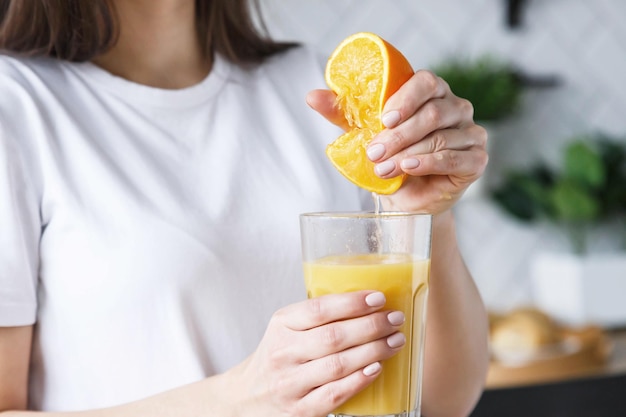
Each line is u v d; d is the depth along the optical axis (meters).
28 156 0.77
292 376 0.61
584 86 2.18
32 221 0.77
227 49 0.90
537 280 2.12
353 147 0.68
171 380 0.78
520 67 2.11
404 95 0.65
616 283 2.06
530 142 2.13
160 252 0.77
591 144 2.15
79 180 0.78
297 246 0.84
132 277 0.76
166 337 0.77
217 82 0.88
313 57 0.96
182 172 0.82
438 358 0.86
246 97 0.89
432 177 0.70
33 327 0.79
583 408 1.48
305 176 0.87
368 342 0.60
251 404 0.64
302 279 0.84
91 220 0.77
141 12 0.85
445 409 0.89
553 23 2.14
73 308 0.77
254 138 0.87
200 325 0.79
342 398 0.60
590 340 1.63
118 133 0.81
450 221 0.78
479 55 2.06
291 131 0.89
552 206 2.06
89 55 0.83
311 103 0.69
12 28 0.82
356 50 0.68
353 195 0.90
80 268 0.77
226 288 0.79
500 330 1.67
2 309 0.73
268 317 0.82
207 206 0.81
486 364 0.89
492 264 2.10
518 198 2.07
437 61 2.02
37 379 0.80
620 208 2.16
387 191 0.67
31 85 0.80
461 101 0.68
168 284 0.77
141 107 0.83
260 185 0.84
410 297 0.62
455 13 2.04
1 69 0.79
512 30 2.10
